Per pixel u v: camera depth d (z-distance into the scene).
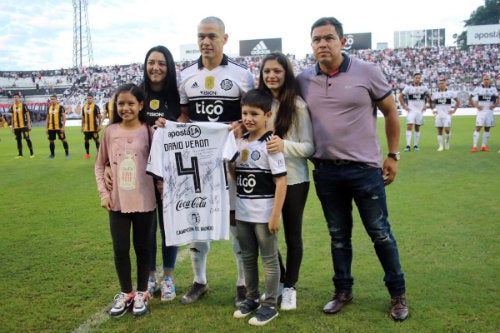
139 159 3.73
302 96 3.65
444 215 6.18
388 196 7.44
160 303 3.91
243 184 3.60
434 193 7.52
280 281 3.99
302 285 4.15
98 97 38.25
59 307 3.82
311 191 8.35
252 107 3.51
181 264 4.87
